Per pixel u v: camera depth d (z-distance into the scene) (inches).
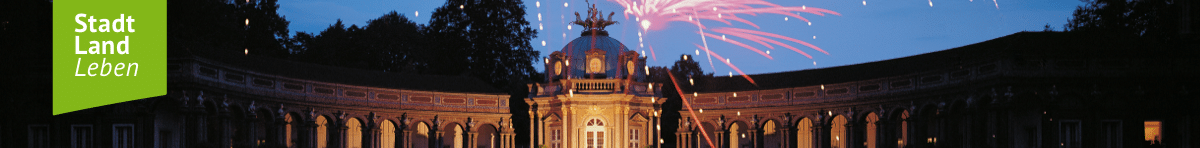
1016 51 1445.6
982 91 1501.0
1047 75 1434.5
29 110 1529.3
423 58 2672.2
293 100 1758.1
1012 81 1434.5
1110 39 1481.3
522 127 2338.8
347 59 2596.0
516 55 2694.4
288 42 2726.4
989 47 1610.5
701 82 2645.2
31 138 1533.0
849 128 1819.6
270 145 1690.5
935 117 1662.2
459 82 2276.1
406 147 1961.1
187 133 1489.9
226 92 1583.4
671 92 2598.4
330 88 1850.4
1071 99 1432.1
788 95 1931.6
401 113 1959.9
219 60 1624.0
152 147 1499.8
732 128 2087.8
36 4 1609.3
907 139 1685.5
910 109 1683.1
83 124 1523.1
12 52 1545.3
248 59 1739.7
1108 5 1700.3
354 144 1945.1
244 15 2517.2
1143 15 1663.4
